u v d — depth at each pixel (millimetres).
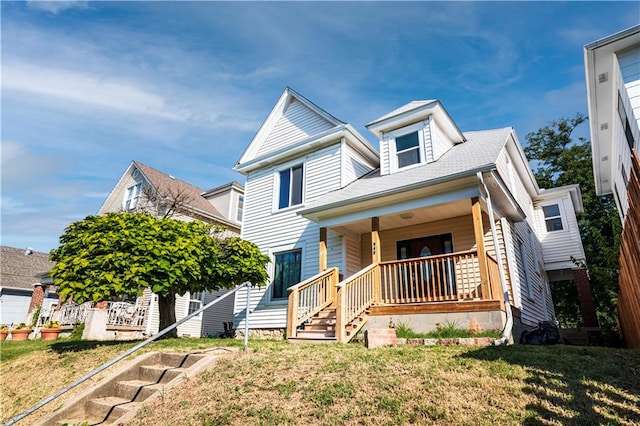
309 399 3814
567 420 2971
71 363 6707
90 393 4922
